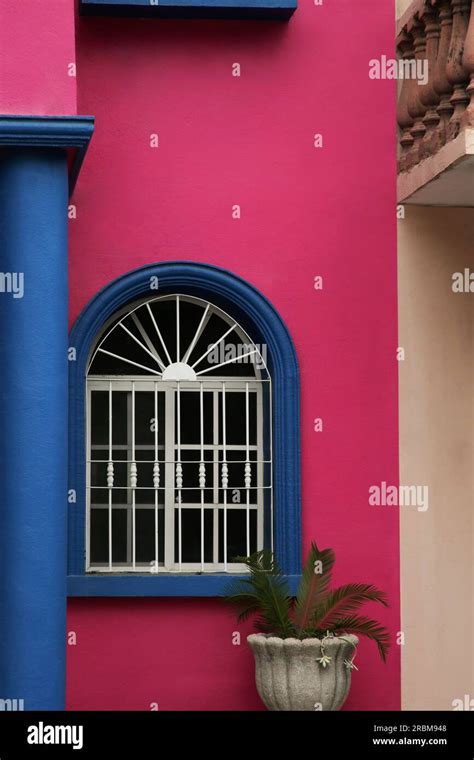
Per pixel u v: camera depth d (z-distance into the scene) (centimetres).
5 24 695
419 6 793
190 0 830
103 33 845
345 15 862
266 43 857
